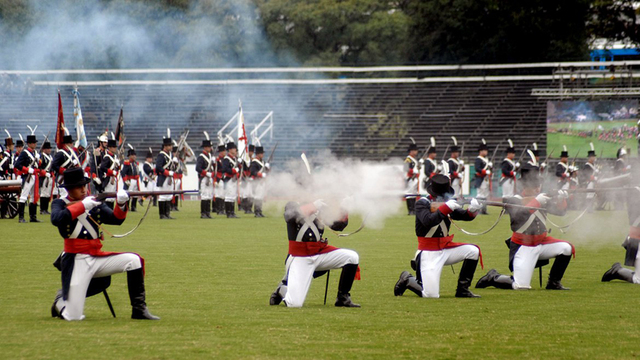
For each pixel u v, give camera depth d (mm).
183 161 49062
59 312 13992
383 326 13477
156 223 37438
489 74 83188
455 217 17031
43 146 40719
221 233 31719
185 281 18875
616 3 82812
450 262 17031
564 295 17266
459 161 47938
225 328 13211
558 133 66938
